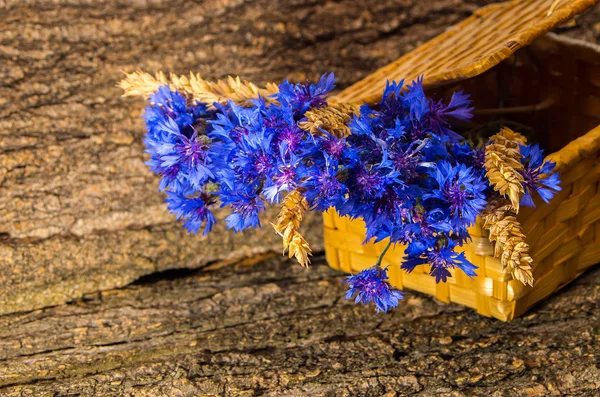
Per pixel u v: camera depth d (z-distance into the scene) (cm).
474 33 114
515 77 119
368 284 97
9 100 120
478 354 105
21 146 120
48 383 105
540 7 112
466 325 108
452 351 105
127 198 123
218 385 103
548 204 104
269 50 127
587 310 108
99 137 122
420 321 110
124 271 122
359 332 109
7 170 120
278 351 107
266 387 103
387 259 112
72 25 121
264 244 125
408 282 112
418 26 131
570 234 108
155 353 108
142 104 123
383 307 101
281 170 97
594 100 115
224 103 105
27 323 115
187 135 105
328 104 101
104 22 122
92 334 112
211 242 124
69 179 121
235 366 106
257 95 103
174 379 104
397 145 97
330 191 95
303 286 117
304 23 127
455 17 132
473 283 107
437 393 101
